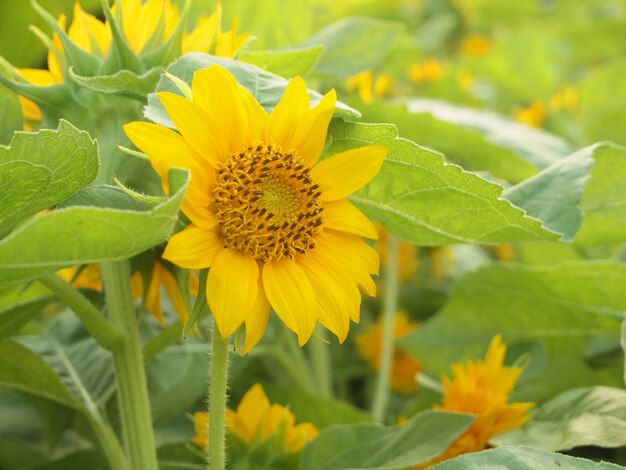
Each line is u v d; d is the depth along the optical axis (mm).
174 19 674
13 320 662
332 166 575
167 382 798
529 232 599
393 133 576
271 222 558
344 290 562
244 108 563
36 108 680
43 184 547
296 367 896
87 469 759
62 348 805
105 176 613
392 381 1037
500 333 857
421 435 665
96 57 629
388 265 956
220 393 580
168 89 576
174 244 526
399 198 613
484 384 725
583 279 810
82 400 743
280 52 668
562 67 1443
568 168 670
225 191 552
